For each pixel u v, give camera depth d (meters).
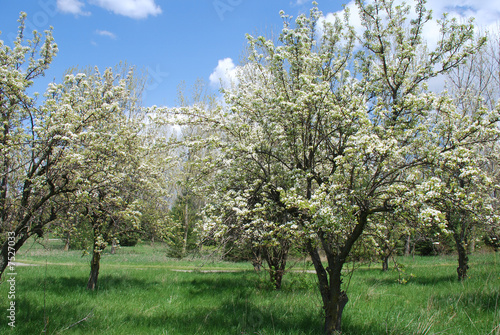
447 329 5.78
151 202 10.62
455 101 9.28
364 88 6.70
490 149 8.12
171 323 6.63
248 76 7.70
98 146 6.80
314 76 6.33
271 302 8.04
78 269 14.82
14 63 6.85
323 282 5.80
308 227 5.29
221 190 6.71
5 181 6.27
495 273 10.84
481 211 4.83
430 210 4.04
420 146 5.17
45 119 6.11
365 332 5.74
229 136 7.22
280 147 6.82
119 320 6.84
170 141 6.98
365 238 6.43
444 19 6.67
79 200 6.52
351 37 7.14
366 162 4.98
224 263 19.73
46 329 5.83
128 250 27.16
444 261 18.72
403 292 9.43
